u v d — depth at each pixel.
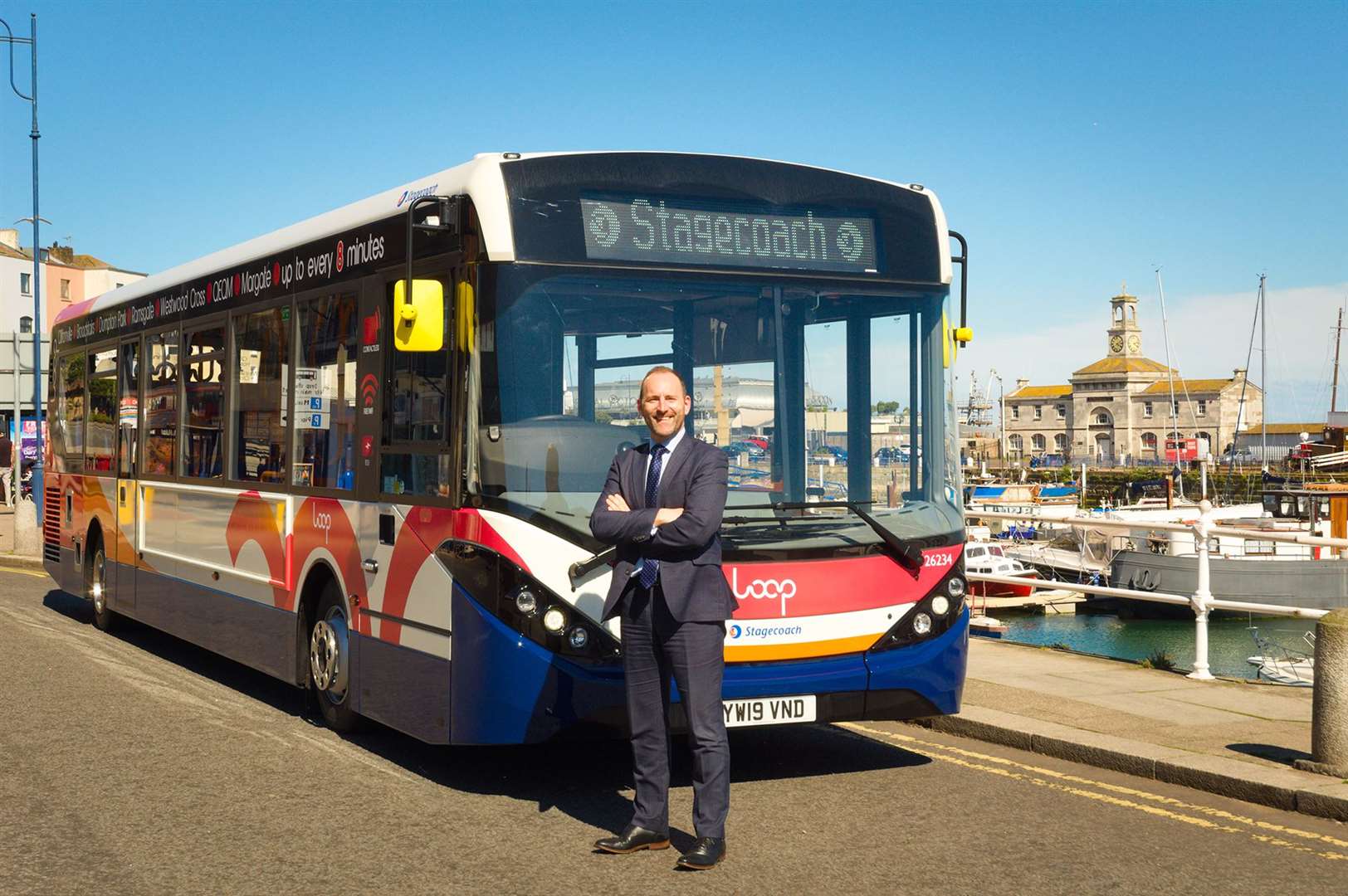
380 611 8.05
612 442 7.14
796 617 7.20
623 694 6.87
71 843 6.45
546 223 7.16
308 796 7.37
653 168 7.45
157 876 5.92
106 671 11.68
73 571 15.08
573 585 6.84
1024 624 44.44
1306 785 7.24
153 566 12.40
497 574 6.88
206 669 12.00
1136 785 7.78
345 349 8.63
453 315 7.23
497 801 7.30
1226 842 6.57
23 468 40.69
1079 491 123.19
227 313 10.73
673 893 5.69
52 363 16.38
